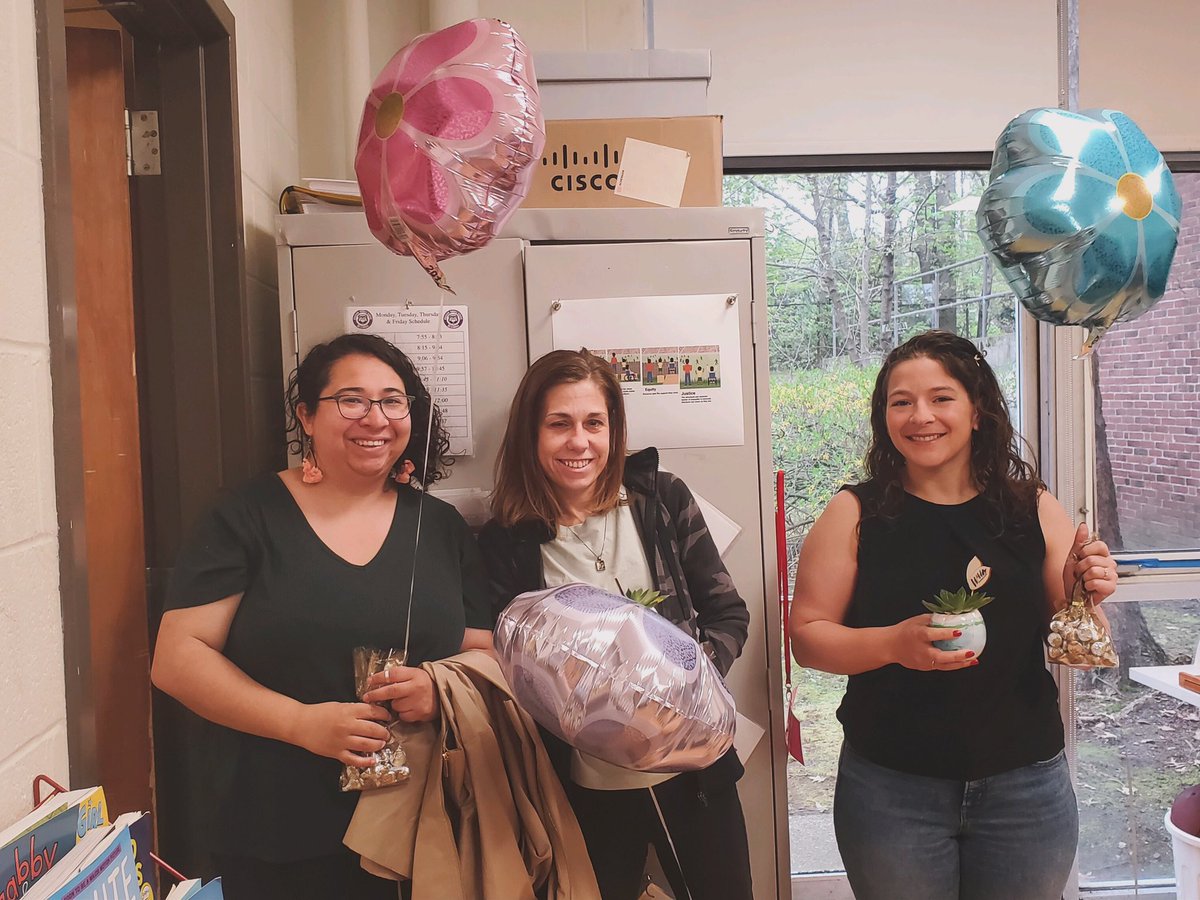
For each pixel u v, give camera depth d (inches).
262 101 74.7
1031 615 57.7
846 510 61.9
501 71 46.8
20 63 31.8
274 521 50.6
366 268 62.4
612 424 56.9
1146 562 96.8
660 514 57.9
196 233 62.0
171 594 48.6
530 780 49.8
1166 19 93.0
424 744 48.7
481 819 47.5
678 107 73.4
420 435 56.7
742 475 64.4
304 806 48.2
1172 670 86.8
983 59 92.5
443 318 62.9
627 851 53.4
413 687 47.6
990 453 59.7
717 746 43.8
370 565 50.6
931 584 58.4
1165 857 99.3
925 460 58.4
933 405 58.1
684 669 42.9
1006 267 57.1
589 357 57.0
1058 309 56.2
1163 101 93.4
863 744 59.6
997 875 56.8
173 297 62.1
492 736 48.9
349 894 49.4
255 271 69.6
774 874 64.4
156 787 63.1
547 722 43.6
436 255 48.8
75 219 60.6
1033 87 92.8
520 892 47.1
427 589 51.3
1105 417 97.7
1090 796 98.8
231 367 62.9
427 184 45.9
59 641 33.9
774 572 64.4
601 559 55.7
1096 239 52.7
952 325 98.4
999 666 56.9
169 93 61.4
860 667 57.2
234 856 48.7
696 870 53.8
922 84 92.4
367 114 48.4
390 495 54.6
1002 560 58.1
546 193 67.8
